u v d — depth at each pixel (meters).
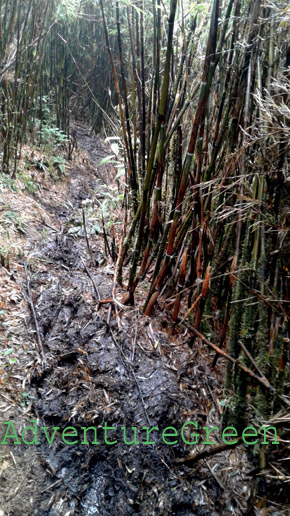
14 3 2.52
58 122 3.81
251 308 1.45
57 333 1.83
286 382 1.44
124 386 1.66
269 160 1.31
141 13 1.74
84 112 4.76
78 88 4.54
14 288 2.00
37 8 2.73
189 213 1.68
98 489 1.40
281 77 1.30
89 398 1.61
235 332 1.49
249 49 1.40
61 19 3.55
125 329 1.86
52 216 2.89
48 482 1.38
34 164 3.24
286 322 1.36
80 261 2.35
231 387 1.57
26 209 2.71
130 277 1.91
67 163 3.65
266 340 1.42
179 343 1.88
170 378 1.72
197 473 1.48
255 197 1.40
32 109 3.41
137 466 1.46
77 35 4.24
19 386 1.61
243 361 1.48
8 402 1.54
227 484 1.46
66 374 1.68
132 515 1.35
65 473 1.42
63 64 3.62
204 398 1.70
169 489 1.42
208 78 1.35
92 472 1.44
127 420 1.57
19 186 2.88
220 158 1.62
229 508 1.40
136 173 2.02
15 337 1.77
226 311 1.67
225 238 1.64
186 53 1.58
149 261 1.96
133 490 1.41
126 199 2.25
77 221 2.83
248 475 1.44
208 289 1.76
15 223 2.48
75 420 1.54
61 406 1.58
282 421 1.26
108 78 4.34
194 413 1.64
